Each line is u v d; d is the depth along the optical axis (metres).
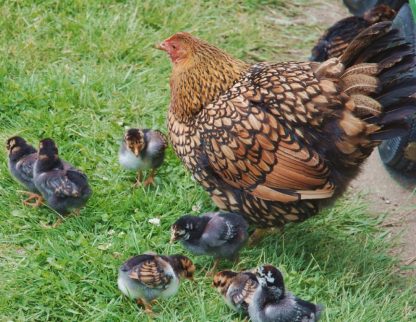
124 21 9.97
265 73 7.10
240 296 6.55
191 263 6.84
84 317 6.62
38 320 6.60
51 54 9.55
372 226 7.96
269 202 7.00
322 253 7.42
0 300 6.66
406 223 8.11
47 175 7.40
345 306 6.79
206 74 7.20
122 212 7.68
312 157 6.74
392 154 8.40
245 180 6.96
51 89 8.99
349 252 7.47
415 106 6.58
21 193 7.88
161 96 9.13
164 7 10.29
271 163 6.82
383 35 6.71
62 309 6.68
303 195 6.83
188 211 7.80
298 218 7.11
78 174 7.46
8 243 7.32
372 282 7.18
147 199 7.79
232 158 6.92
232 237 6.98
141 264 6.52
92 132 8.54
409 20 8.12
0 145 8.26
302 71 7.00
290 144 6.77
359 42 6.70
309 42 10.55
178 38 7.32
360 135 6.65
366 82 6.62
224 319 6.61
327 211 7.91
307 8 11.16
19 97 8.81
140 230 7.49
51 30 9.87
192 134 7.14
